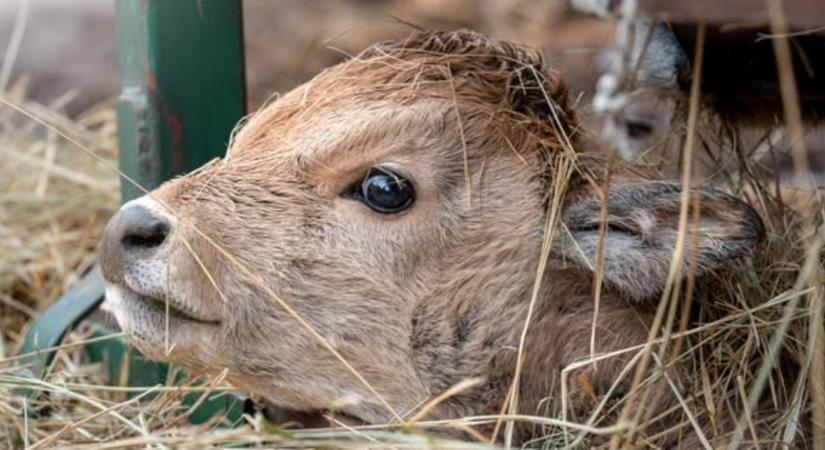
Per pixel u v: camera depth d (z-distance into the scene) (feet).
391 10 42.39
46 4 44.16
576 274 18.61
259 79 37.47
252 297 17.83
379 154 18.02
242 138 18.97
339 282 18.02
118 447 17.38
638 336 18.58
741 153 20.76
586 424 17.40
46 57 40.86
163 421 19.57
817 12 14.43
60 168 27.71
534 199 18.51
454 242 18.30
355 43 39.86
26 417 19.07
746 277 18.86
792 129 17.80
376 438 17.52
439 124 18.19
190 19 20.74
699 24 17.16
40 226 27.40
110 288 17.79
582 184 18.39
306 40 40.65
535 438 18.17
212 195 18.02
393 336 18.24
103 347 22.36
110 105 32.99
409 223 18.11
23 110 19.42
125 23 20.86
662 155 21.93
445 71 18.69
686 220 16.92
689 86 20.68
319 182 18.12
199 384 20.65
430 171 18.11
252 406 20.21
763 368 16.87
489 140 18.47
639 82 22.25
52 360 21.91
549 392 18.58
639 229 17.69
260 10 43.60
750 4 14.69
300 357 18.11
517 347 18.49
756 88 20.03
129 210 17.69
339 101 18.47
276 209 18.02
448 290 18.30
